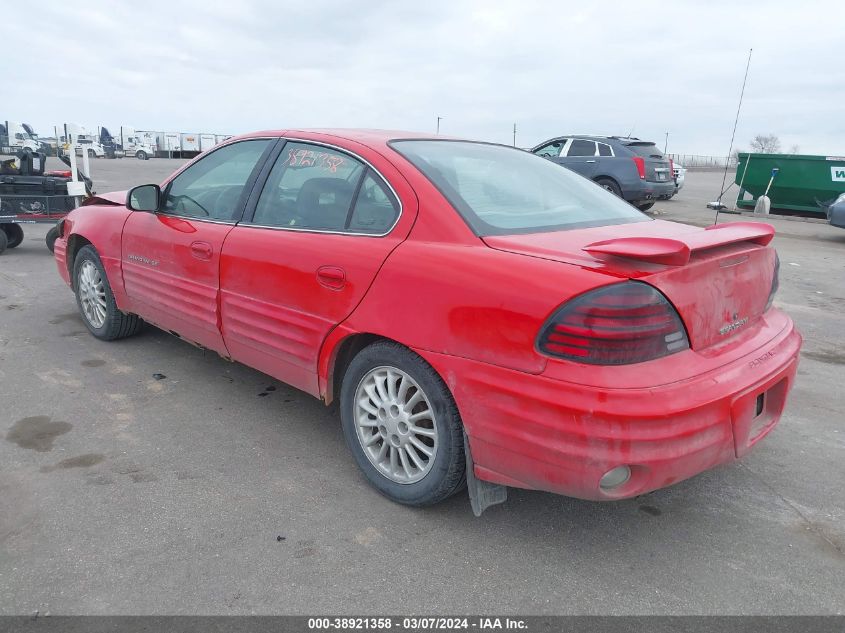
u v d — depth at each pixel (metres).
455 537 2.74
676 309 2.34
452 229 2.73
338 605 2.32
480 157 3.45
